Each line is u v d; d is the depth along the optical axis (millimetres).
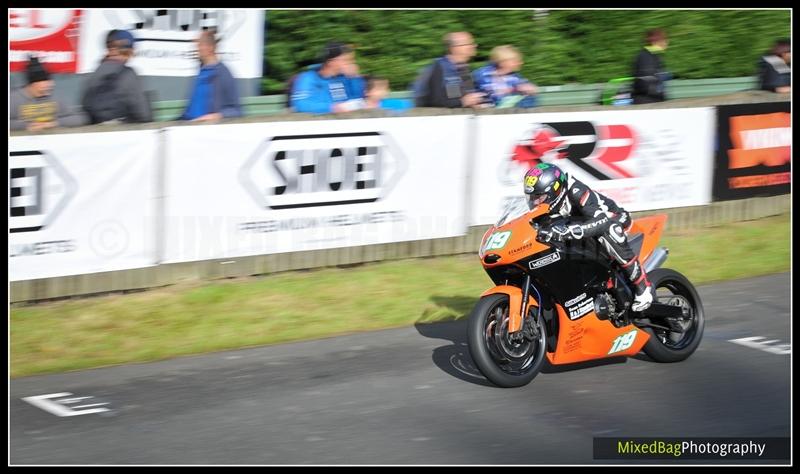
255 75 16469
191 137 12703
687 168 16500
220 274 13227
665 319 10805
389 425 9109
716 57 21391
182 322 11906
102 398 9727
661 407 9633
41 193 11898
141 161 12461
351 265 14078
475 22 18750
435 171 14445
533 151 15117
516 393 9984
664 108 16094
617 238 9953
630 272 10172
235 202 13125
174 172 12680
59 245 12117
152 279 12797
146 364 10703
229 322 11992
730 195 17062
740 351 11336
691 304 11070
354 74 14852
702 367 10812
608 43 20203
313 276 13641
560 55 19766
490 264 9844
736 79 19234
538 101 16516
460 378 10414
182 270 12977
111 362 10750
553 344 10273
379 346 11414
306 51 17672
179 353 11062
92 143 12141
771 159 17469
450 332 11969
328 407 9539
